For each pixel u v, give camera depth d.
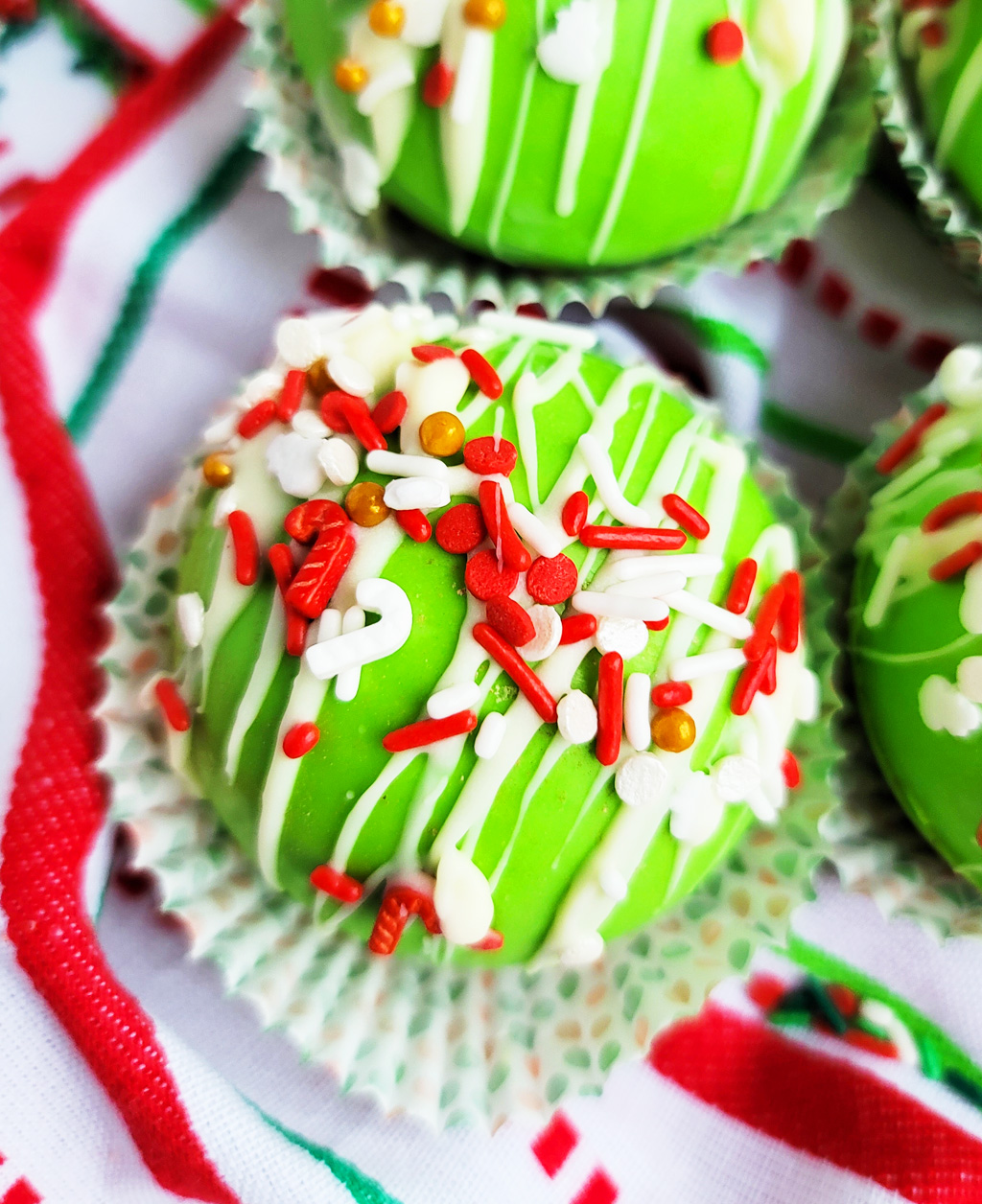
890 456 0.22
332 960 0.21
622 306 0.24
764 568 0.21
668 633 0.20
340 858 0.20
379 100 0.21
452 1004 0.22
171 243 0.23
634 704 0.20
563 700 0.20
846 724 0.23
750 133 0.21
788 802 0.22
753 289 0.24
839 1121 0.22
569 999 0.22
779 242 0.23
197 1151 0.21
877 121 0.22
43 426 0.22
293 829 0.20
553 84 0.21
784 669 0.21
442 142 0.21
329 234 0.22
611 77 0.21
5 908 0.21
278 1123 0.21
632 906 0.21
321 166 0.22
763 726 0.20
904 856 0.23
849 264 0.23
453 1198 0.21
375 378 0.20
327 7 0.21
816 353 0.24
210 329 0.23
